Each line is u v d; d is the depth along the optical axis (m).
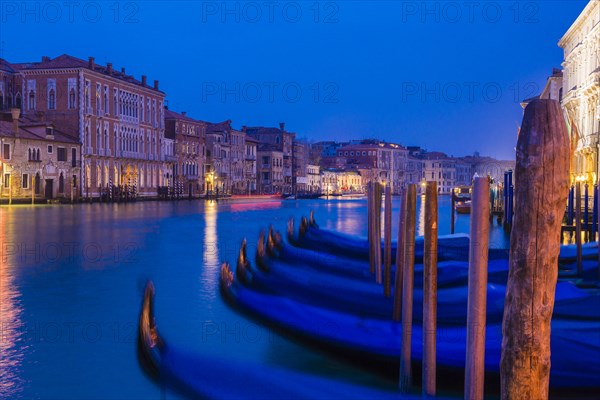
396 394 8.12
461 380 8.01
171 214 52.53
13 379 9.17
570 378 7.75
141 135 83.19
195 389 8.02
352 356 9.44
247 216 51.75
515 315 4.79
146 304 9.00
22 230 33.91
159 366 8.48
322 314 11.04
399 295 11.10
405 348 8.30
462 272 13.69
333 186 144.25
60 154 66.69
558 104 4.71
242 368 8.54
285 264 17.30
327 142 170.25
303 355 10.00
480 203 5.79
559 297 10.54
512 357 4.81
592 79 41.16
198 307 13.67
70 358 10.08
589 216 29.72
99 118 73.44
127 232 34.25
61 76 70.06
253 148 115.31
